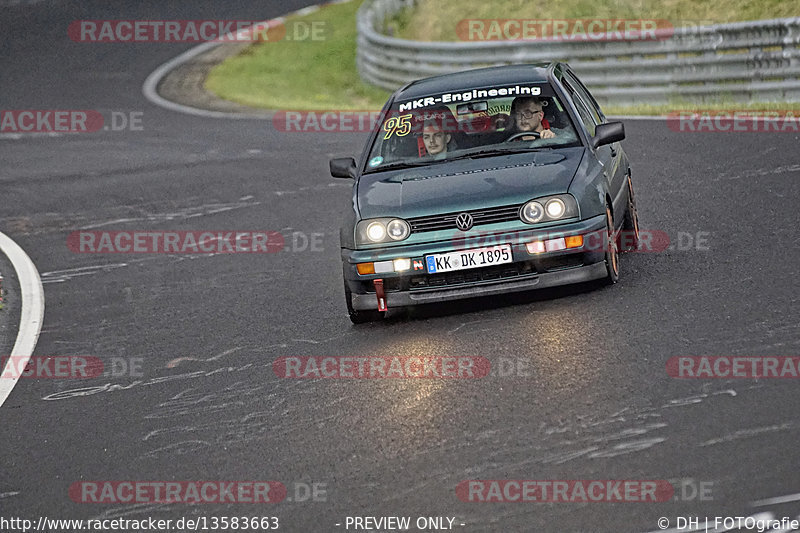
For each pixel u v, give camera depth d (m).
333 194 43.16
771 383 17.62
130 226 41.75
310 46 89.44
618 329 21.59
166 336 27.27
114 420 21.34
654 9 75.00
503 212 23.48
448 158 25.94
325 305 28.00
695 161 38.84
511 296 25.34
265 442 18.84
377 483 16.33
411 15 87.25
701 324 21.05
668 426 16.64
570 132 25.89
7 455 20.17
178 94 75.69
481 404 18.88
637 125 48.97
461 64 63.75
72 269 36.22
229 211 42.28
